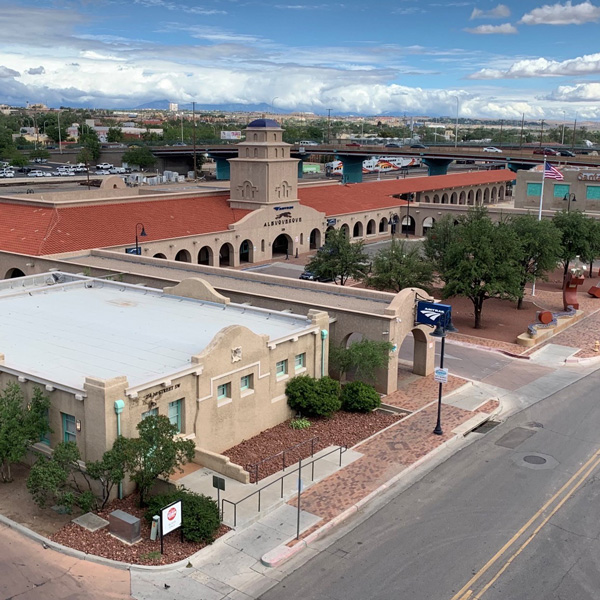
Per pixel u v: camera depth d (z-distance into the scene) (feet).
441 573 77.05
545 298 219.20
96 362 104.42
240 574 76.33
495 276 175.63
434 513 90.33
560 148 613.11
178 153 589.32
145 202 248.11
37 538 81.46
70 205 224.53
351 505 91.25
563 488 97.60
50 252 200.44
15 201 234.17
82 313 131.34
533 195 310.45
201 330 121.80
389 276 181.27
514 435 116.67
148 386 92.32
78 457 86.28
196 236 241.76
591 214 282.36
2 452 87.45
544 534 85.40
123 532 81.51
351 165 555.69
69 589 73.00
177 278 163.84
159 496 86.89
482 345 168.45
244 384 111.14
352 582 75.25
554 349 166.40
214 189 291.38
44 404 92.43
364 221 323.78
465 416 122.93
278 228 276.21
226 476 96.99
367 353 125.39
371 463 103.60
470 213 231.09
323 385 121.08
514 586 75.00
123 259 190.19
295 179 280.72
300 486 84.64
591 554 81.30
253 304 144.66
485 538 84.33
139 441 85.76
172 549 80.12
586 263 248.52
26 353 107.65
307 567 77.92
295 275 247.70
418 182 386.93
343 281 206.28
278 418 117.91
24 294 144.36
